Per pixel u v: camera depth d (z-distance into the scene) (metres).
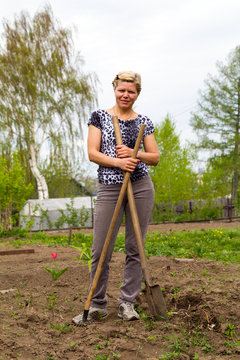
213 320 3.21
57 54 21.38
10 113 20.58
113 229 3.17
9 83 20.66
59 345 2.81
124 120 3.40
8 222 13.75
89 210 18.23
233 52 28.95
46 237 12.10
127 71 3.40
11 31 21.00
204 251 7.78
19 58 20.62
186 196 20.86
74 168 25.56
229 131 28.75
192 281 4.74
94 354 2.67
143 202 3.38
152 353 2.69
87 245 9.55
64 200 20.22
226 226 14.35
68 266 5.89
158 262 6.36
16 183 13.55
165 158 21.19
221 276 5.27
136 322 3.27
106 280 3.40
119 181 3.30
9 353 2.65
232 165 27.83
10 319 3.34
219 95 29.03
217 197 21.05
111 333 3.02
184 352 2.71
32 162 21.97
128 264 3.46
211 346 2.79
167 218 20.05
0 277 5.14
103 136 3.38
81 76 22.12
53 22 21.66
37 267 5.91
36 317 3.34
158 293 3.20
